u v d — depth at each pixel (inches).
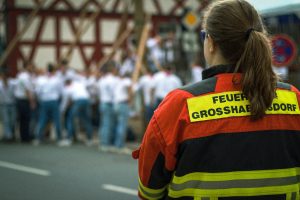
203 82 110.9
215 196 104.9
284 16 422.0
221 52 112.0
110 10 1147.9
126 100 627.8
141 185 112.7
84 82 743.7
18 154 610.5
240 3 111.7
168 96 111.5
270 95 106.6
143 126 704.4
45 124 742.5
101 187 402.3
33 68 809.5
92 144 722.2
